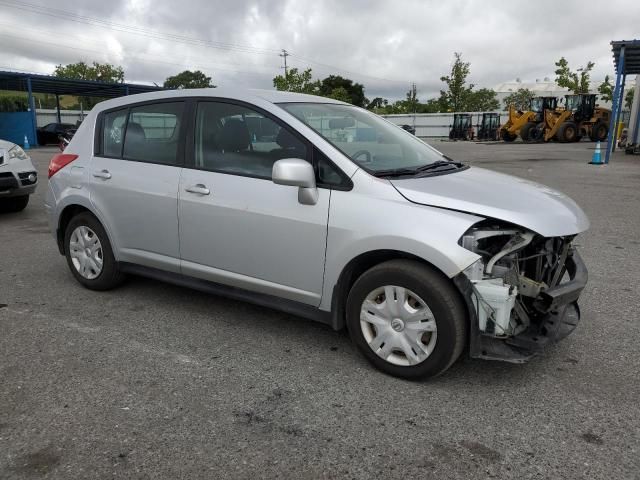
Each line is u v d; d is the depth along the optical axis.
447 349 3.08
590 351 3.68
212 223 3.86
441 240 2.98
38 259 5.92
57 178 4.90
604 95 51.56
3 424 2.82
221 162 3.89
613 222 7.89
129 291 4.89
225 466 2.51
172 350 3.71
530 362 3.53
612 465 2.52
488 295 2.93
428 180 3.40
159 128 4.26
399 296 3.20
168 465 2.52
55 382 3.26
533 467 2.51
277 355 3.64
